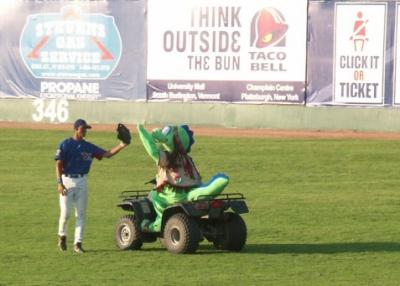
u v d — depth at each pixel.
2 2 100.56
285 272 39.78
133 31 97.31
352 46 92.06
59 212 55.38
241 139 87.38
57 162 42.25
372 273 39.69
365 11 91.56
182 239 42.41
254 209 56.38
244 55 94.62
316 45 92.94
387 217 54.00
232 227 43.44
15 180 67.25
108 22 97.88
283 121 94.31
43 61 99.81
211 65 95.56
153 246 45.59
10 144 84.88
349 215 54.53
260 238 47.81
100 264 41.34
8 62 100.81
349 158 76.81
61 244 43.94
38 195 61.25
